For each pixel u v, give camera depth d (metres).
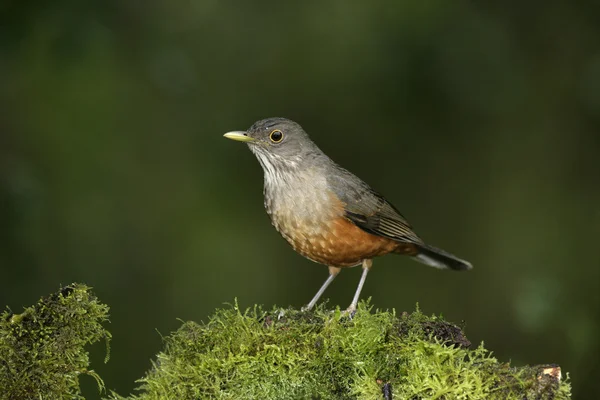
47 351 5.36
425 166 15.30
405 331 5.91
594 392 11.59
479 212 15.30
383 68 13.98
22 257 10.69
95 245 13.53
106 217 13.88
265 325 6.27
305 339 5.89
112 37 11.88
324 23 14.60
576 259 14.06
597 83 14.07
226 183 15.09
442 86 13.78
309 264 14.91
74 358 5.43
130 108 14.30
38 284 11.00
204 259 14.39
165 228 14.42
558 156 15.17
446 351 5.51
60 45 10.59
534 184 15.20
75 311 5.42
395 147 15.13
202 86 14.95
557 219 14.83
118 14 13.12
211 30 14.97
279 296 14.40
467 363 5.49
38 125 13.51
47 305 5.41
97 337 5.50
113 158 14.17
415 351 5.59
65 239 13.26
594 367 11.73
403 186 15.24
